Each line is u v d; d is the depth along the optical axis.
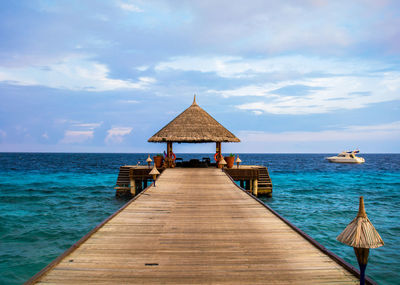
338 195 24.89
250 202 10.08
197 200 10.38
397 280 8.23
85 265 4.88
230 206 9.48
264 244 5.98
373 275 8.55
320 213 17.34
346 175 46.28
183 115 23.55
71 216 16.06
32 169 53.56
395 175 46.38
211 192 11.96
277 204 20.42
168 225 7.29
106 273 4.58
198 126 22.50
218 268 4.82
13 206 18.88
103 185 30.47
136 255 5.34
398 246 11.12
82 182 33.34
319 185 32.50
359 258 3.79
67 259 5.11
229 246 5.85
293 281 4.38
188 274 4.59
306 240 6.22
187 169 21.19
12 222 14.51
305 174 48.06
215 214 8.44
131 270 4.71
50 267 4.68
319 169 61.00
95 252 5.45
